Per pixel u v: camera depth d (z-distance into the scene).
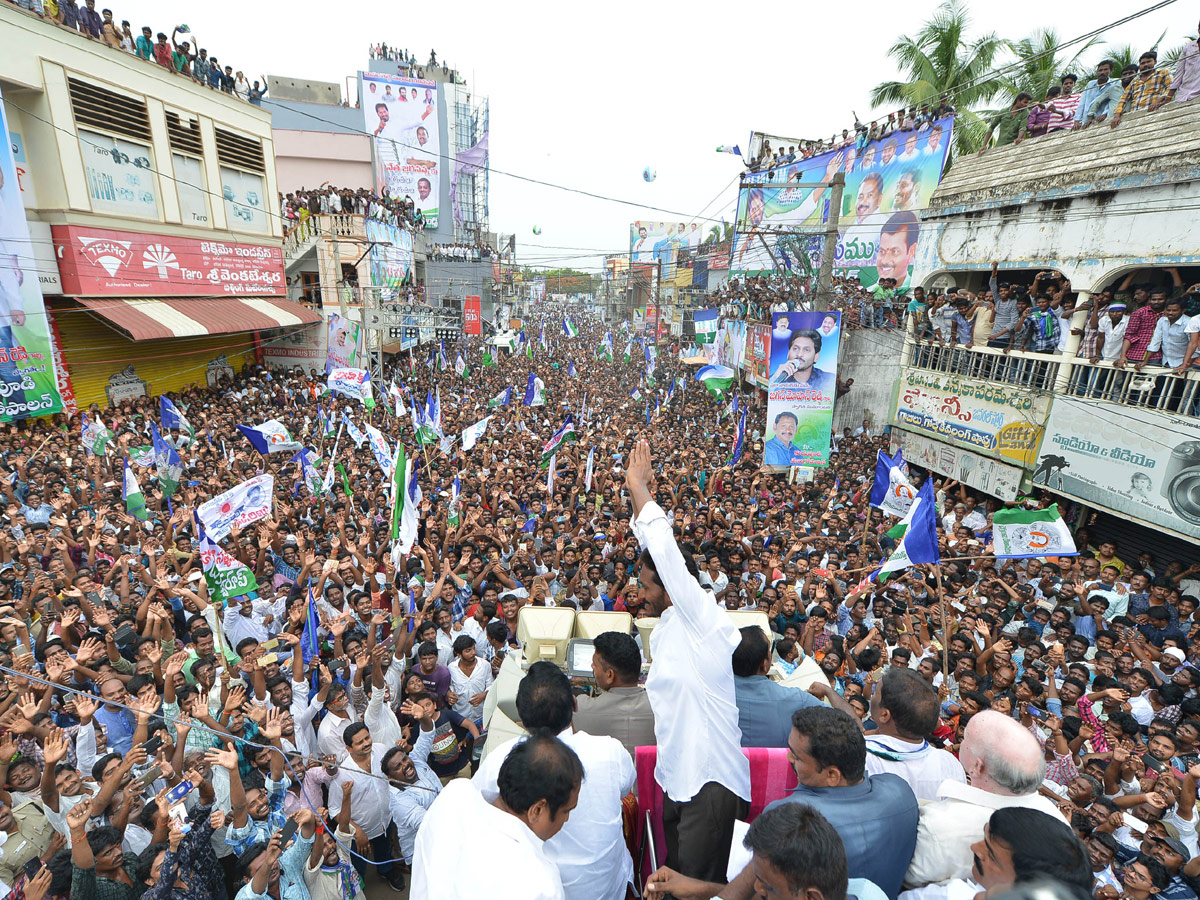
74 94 18.39
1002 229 15.02
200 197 23.89
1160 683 7.30
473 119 60.59
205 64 24.09
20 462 12.81
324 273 30.81
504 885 1.79
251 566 9.38
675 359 39.28
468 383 31.19
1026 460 13.57
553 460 13.91
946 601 9.31
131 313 19.83
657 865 2.66
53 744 4.85
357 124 50.03
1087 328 12.41
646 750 2.63
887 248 23.45
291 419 20.16
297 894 4.08
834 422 21.16
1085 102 14.16
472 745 6.39
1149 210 11.51
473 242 61.53
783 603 8.34
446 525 11.05
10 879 4.73
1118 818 5.27
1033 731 6.45
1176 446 10.54
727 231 37.16
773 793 2.48
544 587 7.85
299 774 5.21
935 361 16.73
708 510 12.38
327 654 7.81
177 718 5.73
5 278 15.88
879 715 2.84
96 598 8.00
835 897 1.63
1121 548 12.56
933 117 21.06
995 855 1.88
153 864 4.16
